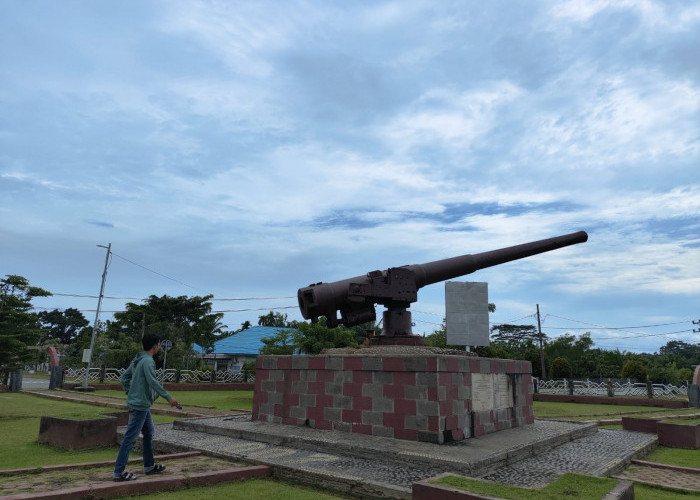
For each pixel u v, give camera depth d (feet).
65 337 181.06
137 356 15.47
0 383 65.67
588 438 26.45
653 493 16.35
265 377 26.58
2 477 14.90
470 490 10.95
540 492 10.98
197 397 59.88
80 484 13.88
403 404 20.59
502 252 29.66
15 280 40.09
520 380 27.63
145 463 15.31
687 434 26.94
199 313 102.68
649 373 96.07
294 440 20.54
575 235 30.99
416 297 25.99
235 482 15.56
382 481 14.44
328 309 24.73
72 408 42.63
